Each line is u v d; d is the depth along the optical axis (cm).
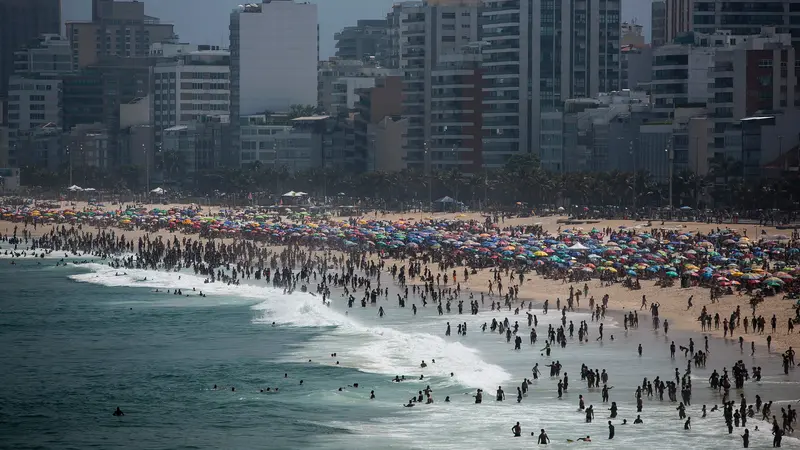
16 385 17738
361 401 15938
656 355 17762
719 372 16462
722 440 13325
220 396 16650
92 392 17225
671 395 15150
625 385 15975
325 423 14938
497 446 13462
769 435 13462
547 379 16488
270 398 16388
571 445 13338
